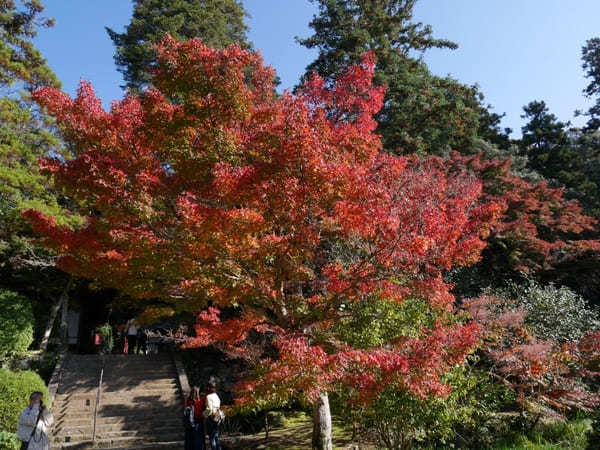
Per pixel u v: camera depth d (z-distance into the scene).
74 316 22.56
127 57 24.50
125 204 6.56
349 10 23.08
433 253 7.24
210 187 6.94
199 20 24.61
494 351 10.55
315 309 7.95
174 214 7.25
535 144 38.03
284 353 5.95
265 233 7.36
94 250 7.55
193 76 6.50
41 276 18.14
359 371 6.22
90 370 15.41
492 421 10.62
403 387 6.26
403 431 8.13
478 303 11.01
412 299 8.58
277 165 5.96
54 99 7.17
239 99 6.69
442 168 18.11
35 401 7.29
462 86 23.67
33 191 15.64
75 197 7.11
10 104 16.31
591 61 38.06
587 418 11.12
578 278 19.42
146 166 7.11
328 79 20.91
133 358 16.70
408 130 21.67
